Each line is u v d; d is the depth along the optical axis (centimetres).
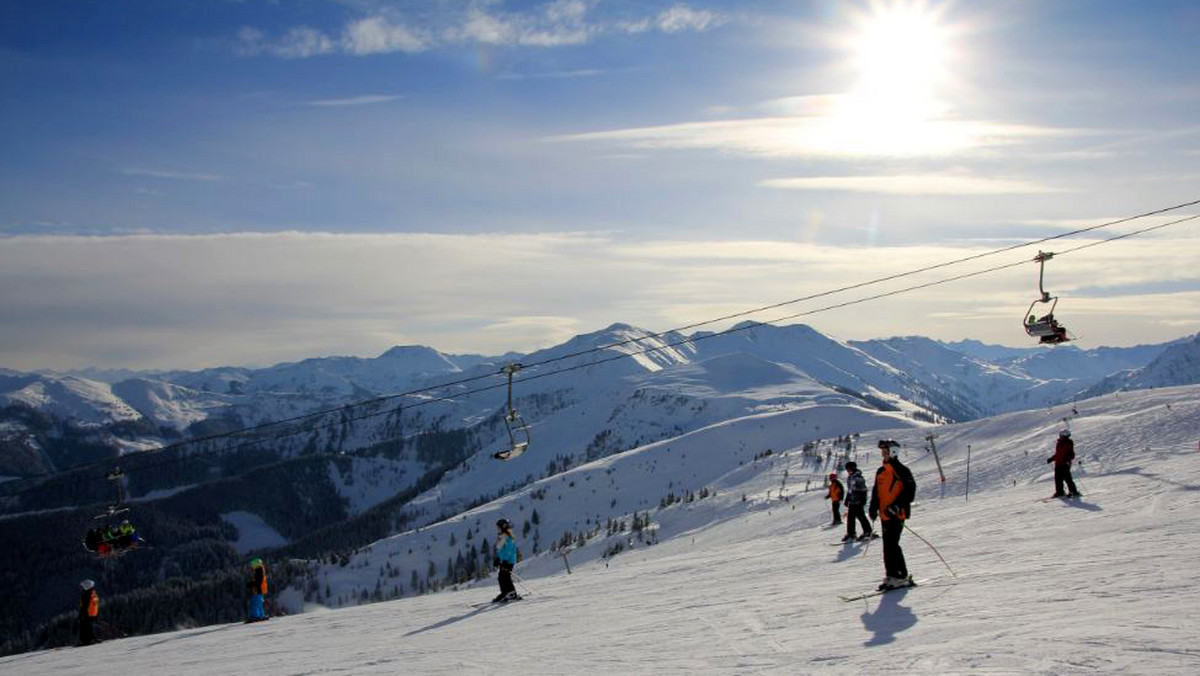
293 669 1800
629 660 1378
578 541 11638
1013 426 8575
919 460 8819
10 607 19900
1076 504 2553
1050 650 1012
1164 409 5288
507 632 1928
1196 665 884
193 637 2725
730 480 12694
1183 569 1402
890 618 1370
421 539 17175
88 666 2312
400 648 1909
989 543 2091
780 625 1479
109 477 4169
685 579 2456
